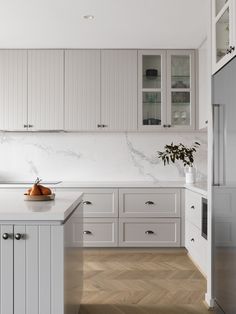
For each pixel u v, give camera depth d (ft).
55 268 6.55
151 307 9.91
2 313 6.59
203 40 14.97
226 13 8.39
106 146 17.24
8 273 6.58
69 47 15.83
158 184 15.43
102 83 15.98
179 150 15.97
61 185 15.30
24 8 11.72
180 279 12.16
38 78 15.93
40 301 6.56
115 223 15.35
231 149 7.86
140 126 16.02
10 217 6.43
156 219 15.35
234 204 7.68
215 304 9.53
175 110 16.14
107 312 9.55
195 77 16.03
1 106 15.96
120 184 15.40
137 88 16.01
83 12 12.06
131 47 15.85
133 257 14.87
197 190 12.66
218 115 8.89
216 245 9.28
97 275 12.59
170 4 11.47
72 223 7.87
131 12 12.10
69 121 15.97
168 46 15.75
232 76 7.79
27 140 17.16
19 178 17.13
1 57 15.94
